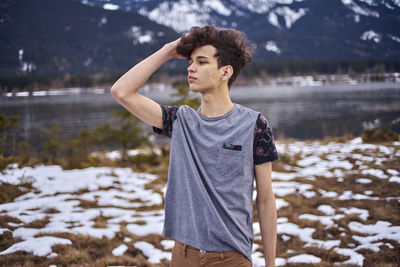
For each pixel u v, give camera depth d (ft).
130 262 9.95
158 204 16.55
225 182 3.29
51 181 19.97
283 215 14.29
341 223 12.90
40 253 10.34
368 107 124.77
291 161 26.25
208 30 3.41
